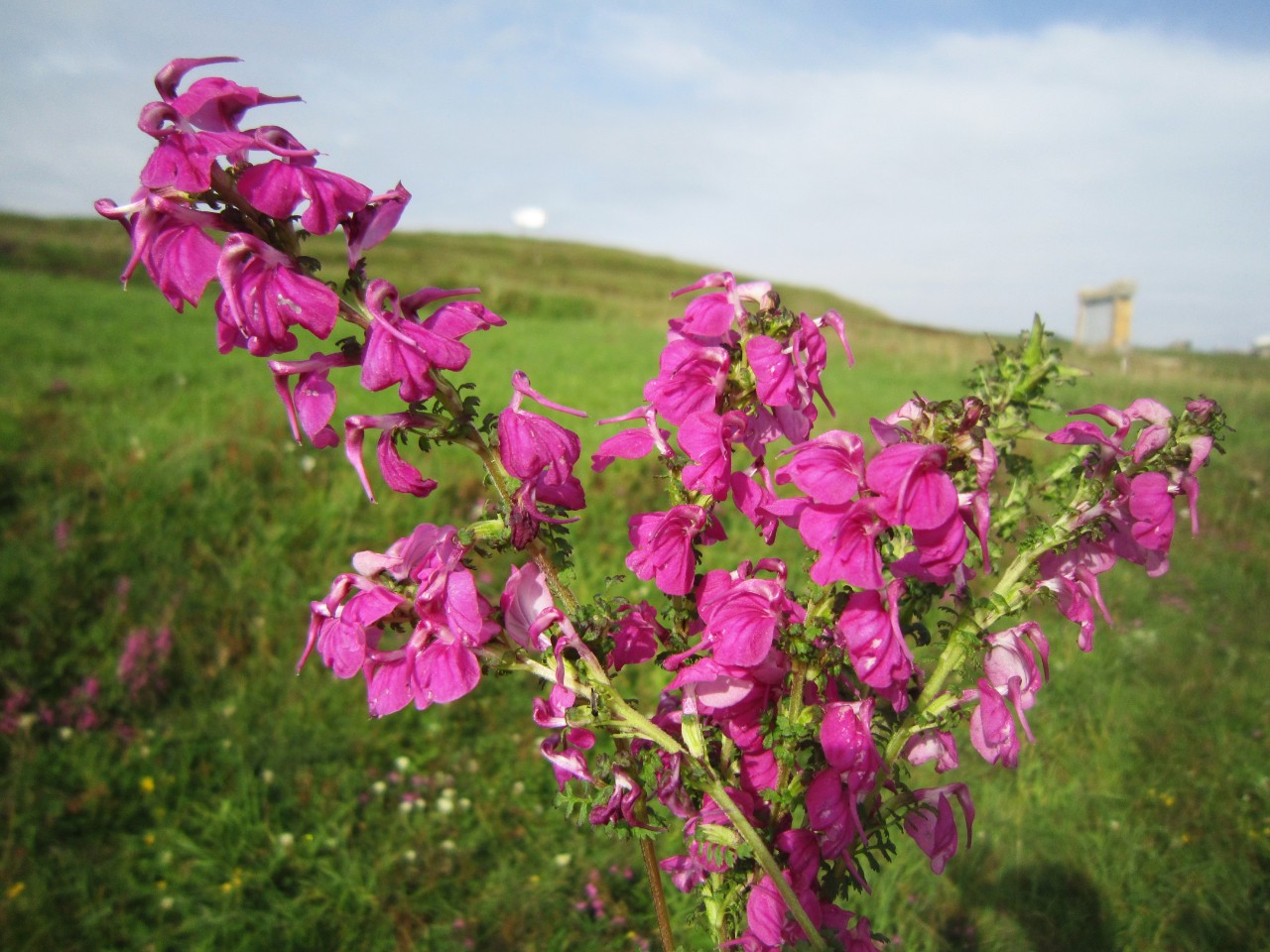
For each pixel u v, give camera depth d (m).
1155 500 1.16
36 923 2.78
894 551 1.08
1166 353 26.47
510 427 1.10
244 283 0.98
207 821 3.30
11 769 3.43
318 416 1.07
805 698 1.24
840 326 1.19
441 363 1.04
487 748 3.91
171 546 4.99
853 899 2.92
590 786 1.25
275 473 6.20
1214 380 16.50
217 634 4.37
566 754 1.24
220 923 2.82
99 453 6.06
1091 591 1.23
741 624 1.16
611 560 5.49
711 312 1.23
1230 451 9.92
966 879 3.08
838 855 1.21
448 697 1.10
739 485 1.26
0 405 6.98
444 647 1.14
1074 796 3.57
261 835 3.25
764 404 1.20
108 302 15.06
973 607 1.22
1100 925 2.88
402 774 3.68
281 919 2.91
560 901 3.03
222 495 5.62
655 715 1.34
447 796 3.53
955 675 1.27
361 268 1.07
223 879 3.05
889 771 1.23
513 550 1.17
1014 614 1.23
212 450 6.30
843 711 1.15
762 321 1.24
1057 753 3.91
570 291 34.81
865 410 10.33
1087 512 1.18
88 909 2.87
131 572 4.75
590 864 3.21
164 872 3.07
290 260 1.02
